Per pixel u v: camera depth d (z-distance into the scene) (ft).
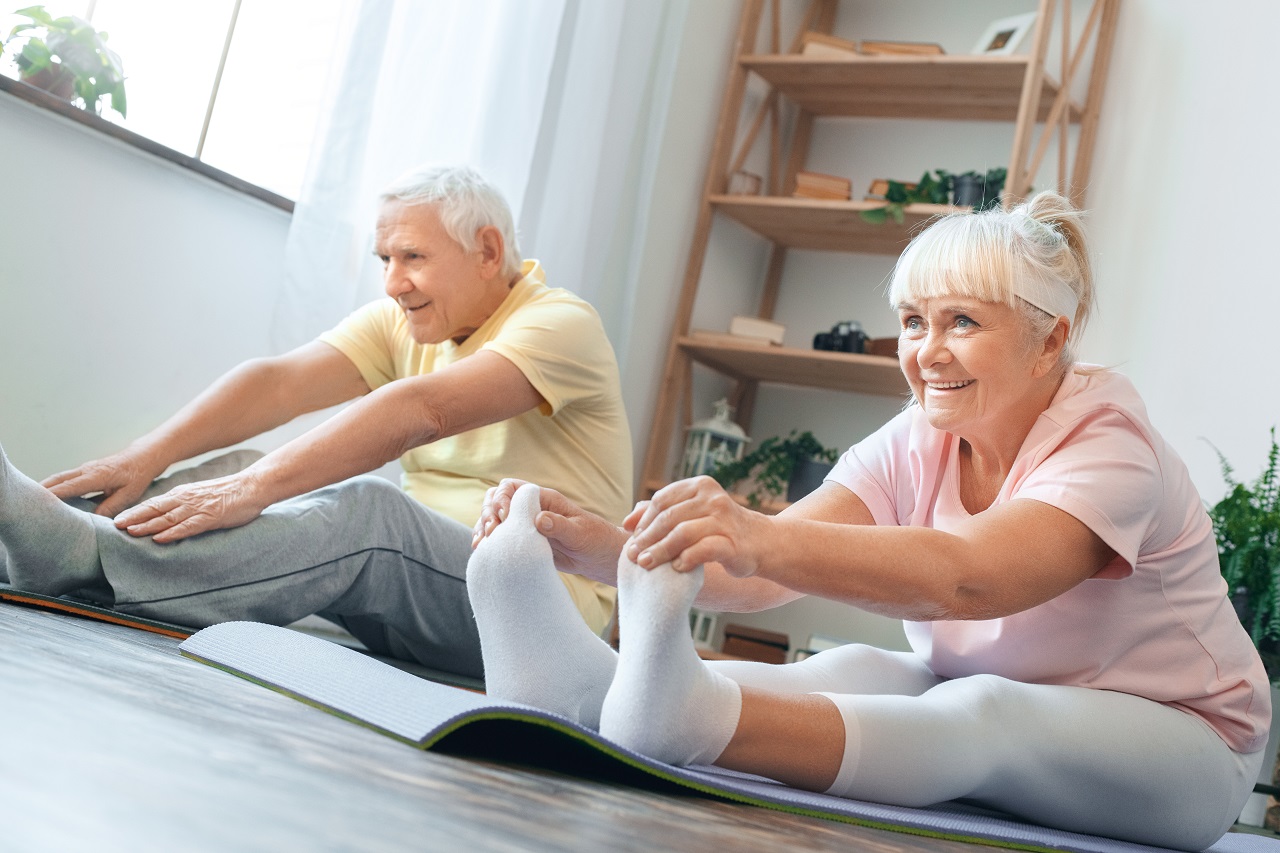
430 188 6.73
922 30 13.23
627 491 7.31
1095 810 4.25
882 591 3.48
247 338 8.16
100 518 5.16
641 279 11.84
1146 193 11.55
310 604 5.75
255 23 8.37
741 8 12.84
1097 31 11.98
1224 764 4.42
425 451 7.13
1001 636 4.50
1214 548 4.56
